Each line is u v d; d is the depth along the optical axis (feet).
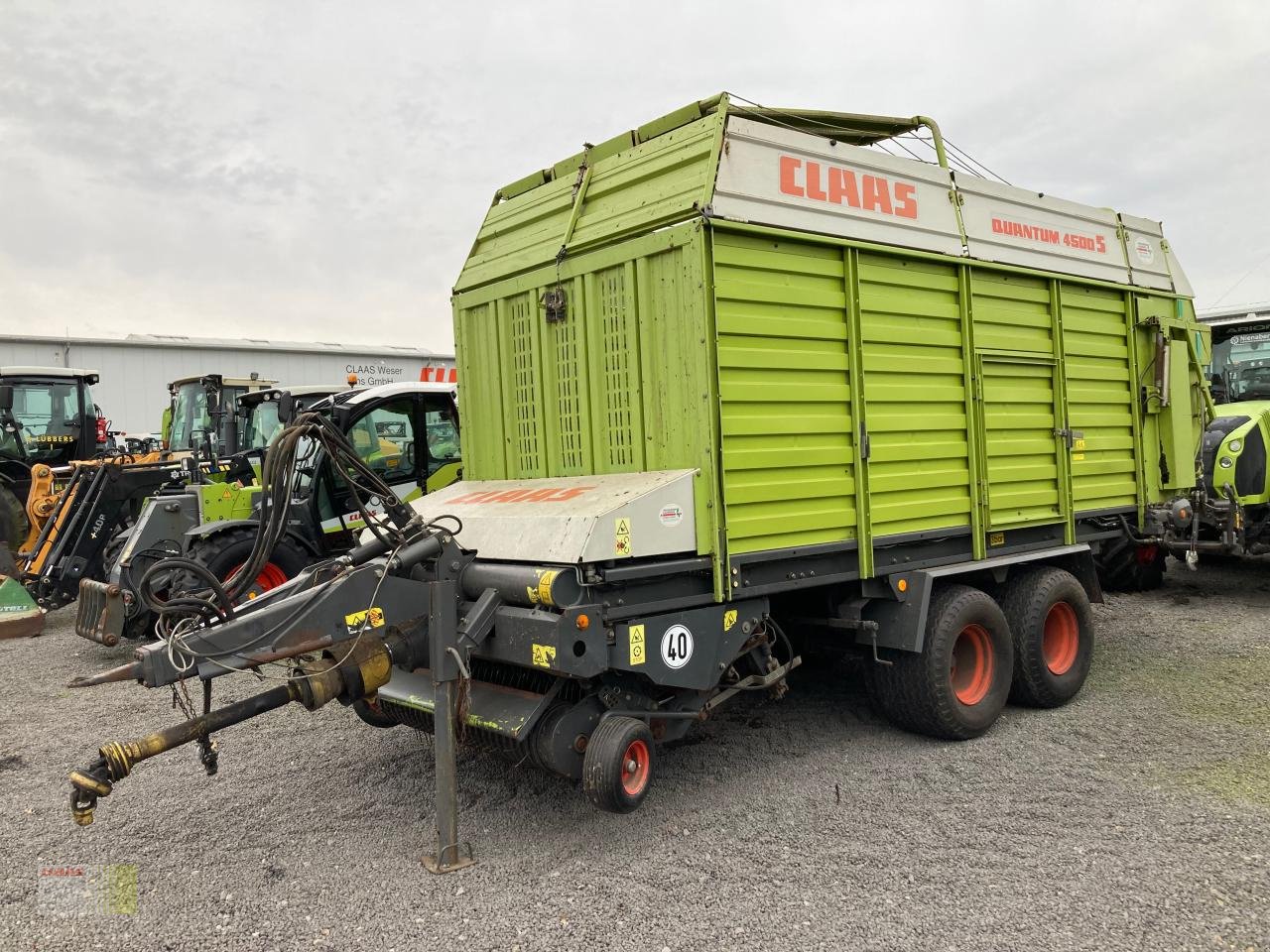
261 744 16.44
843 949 9.10
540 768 12.36
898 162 15.12
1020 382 17.21
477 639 11.47
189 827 12.81
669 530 11.87
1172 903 9.73
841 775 13.94
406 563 11.67
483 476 16.25
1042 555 17.08
